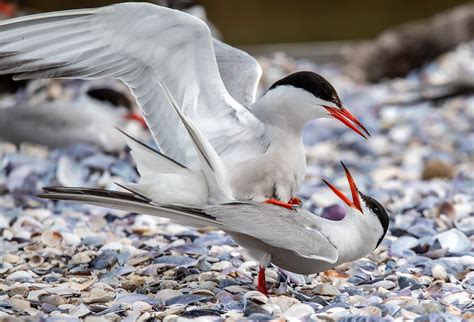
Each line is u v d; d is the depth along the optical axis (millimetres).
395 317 8391
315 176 15914
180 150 9477
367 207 9289
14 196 13719
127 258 10594
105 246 10930
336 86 22844
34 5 25719
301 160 9602
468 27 24453
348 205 9289
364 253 9273
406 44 24328
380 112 20578
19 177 14336
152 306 8906
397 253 10930
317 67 24875
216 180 8781
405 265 10469
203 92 9281
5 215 12609
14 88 20391
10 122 15719
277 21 32469
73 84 20000
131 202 8461
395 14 33219
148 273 10062
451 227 11977
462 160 17297
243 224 8406
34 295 9188
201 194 8836
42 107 15836
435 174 15508
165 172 8914
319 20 32531
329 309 8609
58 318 8375
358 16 33000
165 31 9023
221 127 9336
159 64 9258
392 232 11766
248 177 9289
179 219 8578
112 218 12531
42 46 9289
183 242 11266
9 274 10227
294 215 8641
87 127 15773
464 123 19641
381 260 10742
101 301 9086
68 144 15703
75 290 9484
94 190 8500
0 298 9133
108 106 16328
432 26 24594
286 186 9539
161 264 10242
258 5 33281
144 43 9164
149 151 8906
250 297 8820
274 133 9430
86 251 10828
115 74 9422
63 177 14430
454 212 12508
